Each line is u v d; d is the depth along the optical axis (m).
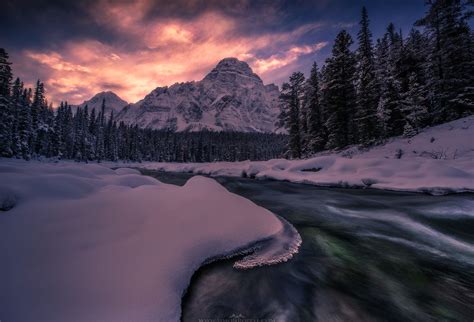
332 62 26.34
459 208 8.09
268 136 164.38
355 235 5.97
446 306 3.30
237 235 4.58
